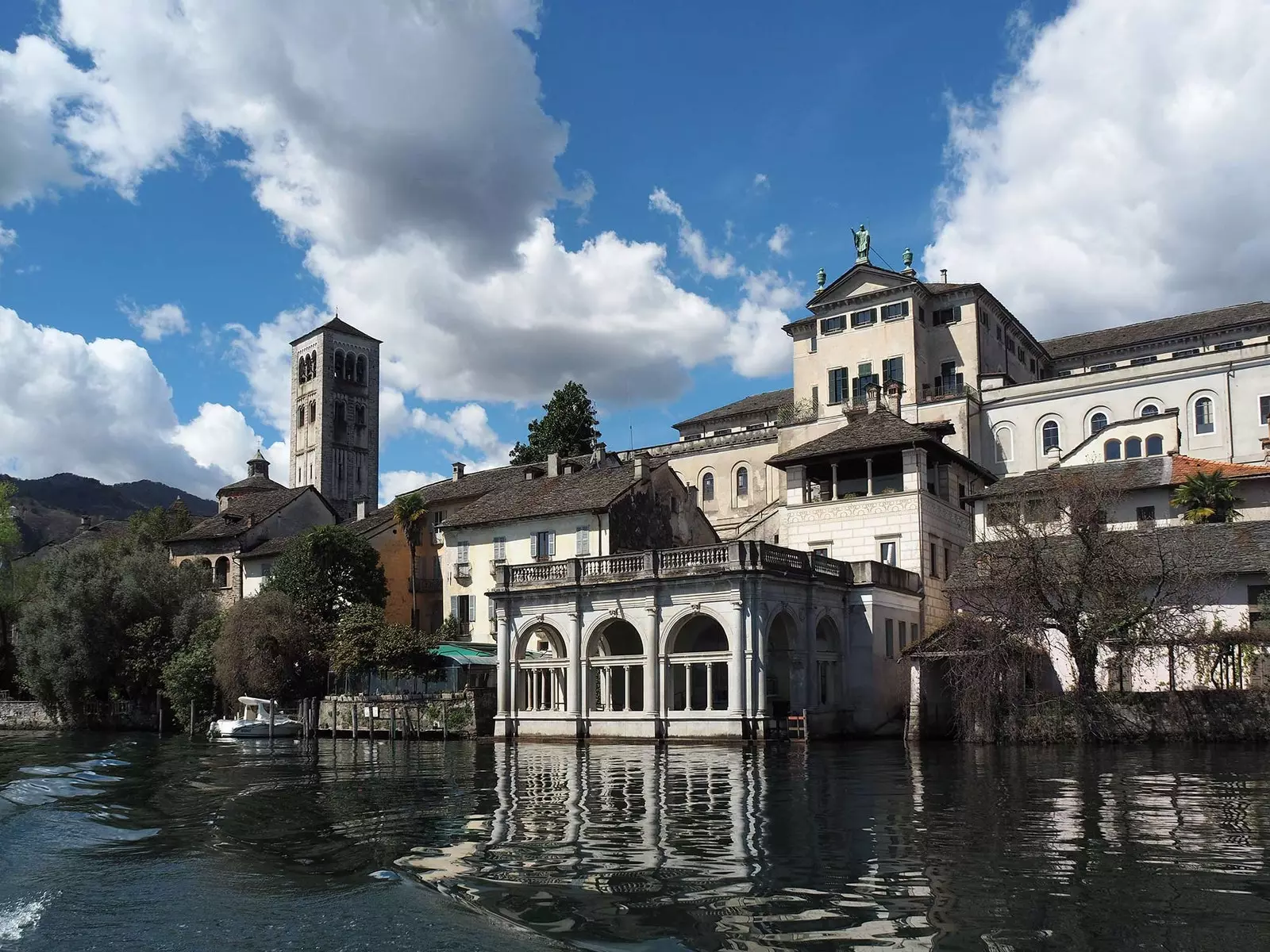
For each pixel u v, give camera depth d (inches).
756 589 1699.1
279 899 676.1
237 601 2659.9
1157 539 1615.4
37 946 597.0
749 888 640.4
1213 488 1943.9
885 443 2068.2
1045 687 1811.0
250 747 2064.5
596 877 679.7
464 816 970.7
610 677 1953.7
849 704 1893.5
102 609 2805.1
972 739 1642.5
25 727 2960.1
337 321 5359.3
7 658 3270.2
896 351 2876.5
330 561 2706.7
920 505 2050.9
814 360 3048.7
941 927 547.2
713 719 1729.8
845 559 2113.7
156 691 2741.1
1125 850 727.7
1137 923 545.6
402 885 687.1
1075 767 1254.3
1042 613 1600.6
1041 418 2684.5
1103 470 2146.9
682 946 530.0
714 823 877.8
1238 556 1722.4
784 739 1715.1
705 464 3233.3
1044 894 606.9
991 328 2952.8
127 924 633.6
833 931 545.0
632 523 2495.1
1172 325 3065.9
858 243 3011.8
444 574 2760.8
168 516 4222.4
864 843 775.1
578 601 1903.3
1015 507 1740.9
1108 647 1638.8
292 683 2453.2
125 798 1230.9
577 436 3754.9
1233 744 1496.1
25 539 7071.9
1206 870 659.4
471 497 2952.8
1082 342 3238.2
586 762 1464.1
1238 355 2443.4
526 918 594.6
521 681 2015.3
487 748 1822.1
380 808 1049.5
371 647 2315.5
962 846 757.3
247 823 999.0
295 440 5462.6
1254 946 506.3
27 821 1046.4
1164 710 1552.7
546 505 2559.1
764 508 2728.8
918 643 1801.2
